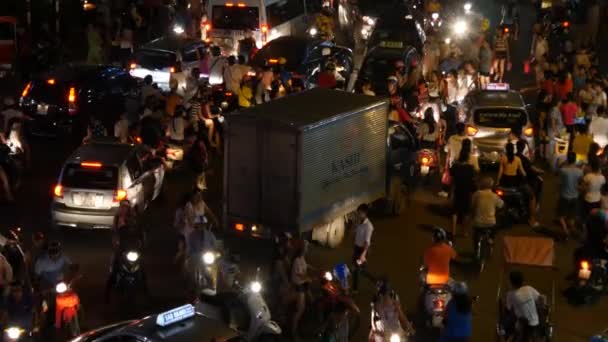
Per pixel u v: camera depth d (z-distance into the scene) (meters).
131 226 18.05
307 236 19.77
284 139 18.86
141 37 40.81
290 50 32.41
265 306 15.48
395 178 22.53
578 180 21.30
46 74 28.34
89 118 27.92
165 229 21.81
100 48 35.22
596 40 41.69
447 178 24.38
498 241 21.56
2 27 34.25
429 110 25.39
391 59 32.97
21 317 15.67
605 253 18.67
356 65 38.38
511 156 22.09
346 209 20.70
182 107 26.23
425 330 16.81
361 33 41.12
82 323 16.72
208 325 13.12
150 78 27.75
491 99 25.47
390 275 19.61
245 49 34.31
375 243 21.33
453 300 14.84
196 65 32.19
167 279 19.08
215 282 17.39
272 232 19.39
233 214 19.73
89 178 20.53
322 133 19.36
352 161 20.64
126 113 26.98
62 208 20.50
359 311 16.88
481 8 48.53
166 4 42.00
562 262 20.50
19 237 20.98
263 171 19.20
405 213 23.33
